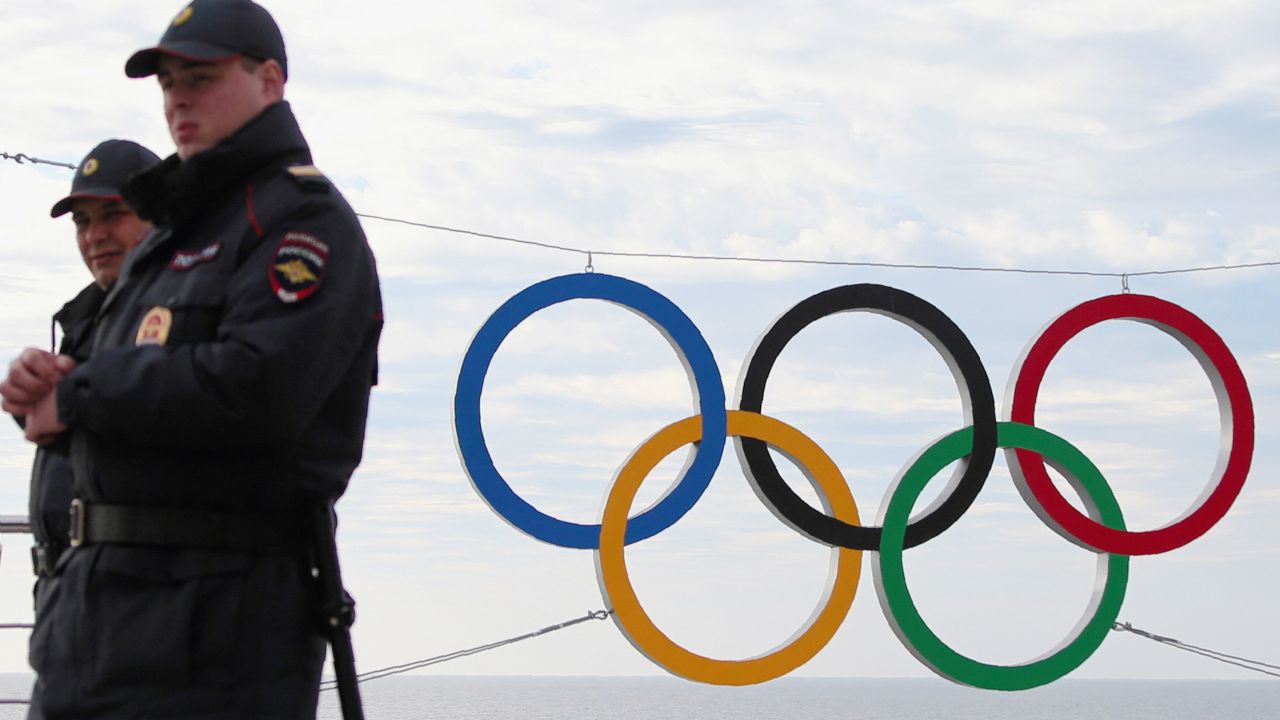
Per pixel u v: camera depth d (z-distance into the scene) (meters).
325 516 2.76
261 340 2.54
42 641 2.72
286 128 2.83
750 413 8.10
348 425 2.79
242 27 2.80
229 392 2.52
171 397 2.51
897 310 8.41
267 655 2.66
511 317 7.80
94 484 2.66
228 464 2.64
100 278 4.21
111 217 4.17
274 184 2.74
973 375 8.47
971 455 8.40
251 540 2.67
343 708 2.72
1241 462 8.76
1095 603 8.52
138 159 4.23
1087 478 8.57
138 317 2.78
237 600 2.64
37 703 2.73
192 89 2.79
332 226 2.69
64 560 2.72
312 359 2.58
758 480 8.05
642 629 7.77
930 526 8.30
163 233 2.86
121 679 2.61
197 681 2.61
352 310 2.66
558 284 7.92
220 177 2.75
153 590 2.63
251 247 2.68
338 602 2.72
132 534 2.63
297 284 2.60
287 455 2.68
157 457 2.62
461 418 7.64
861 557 8.19
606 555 7.74
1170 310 8.81
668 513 7.93
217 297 2.66
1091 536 8.48
